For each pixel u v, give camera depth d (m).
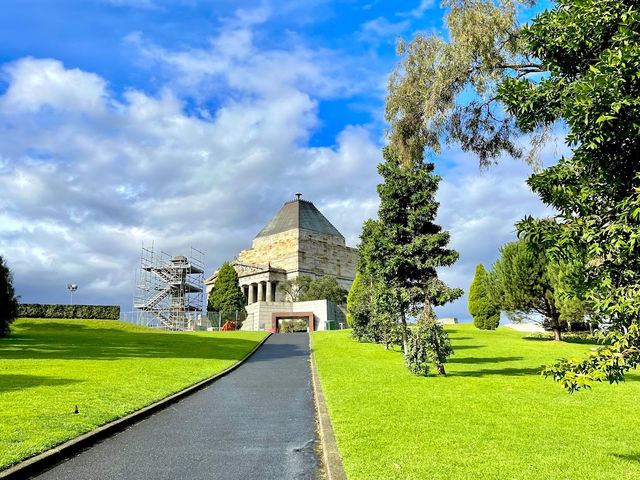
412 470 6.96
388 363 23.52
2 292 35.19
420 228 21.66
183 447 9.07
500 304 42.19
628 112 5.04
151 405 12.79
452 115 19.55
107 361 21.84
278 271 103.25
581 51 6.00
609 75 5.01
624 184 5.39
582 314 34.97
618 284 5.37
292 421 11.41
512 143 19.67
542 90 6.23
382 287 22.50
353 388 15.41
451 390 14.78
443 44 18.55
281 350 33.25
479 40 17.27
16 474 7.15
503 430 9.50
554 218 5.90
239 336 45.72
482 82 17.80
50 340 33.66
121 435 10.04
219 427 10.80
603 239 5.39
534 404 12.45
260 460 8.21
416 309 21.73
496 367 21.62
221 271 85.94
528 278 37.69
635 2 5.48
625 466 7.21
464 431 9.40
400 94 19.83
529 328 52.66
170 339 39.09
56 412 10.91
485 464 7.26
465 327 58.16
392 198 21.78
